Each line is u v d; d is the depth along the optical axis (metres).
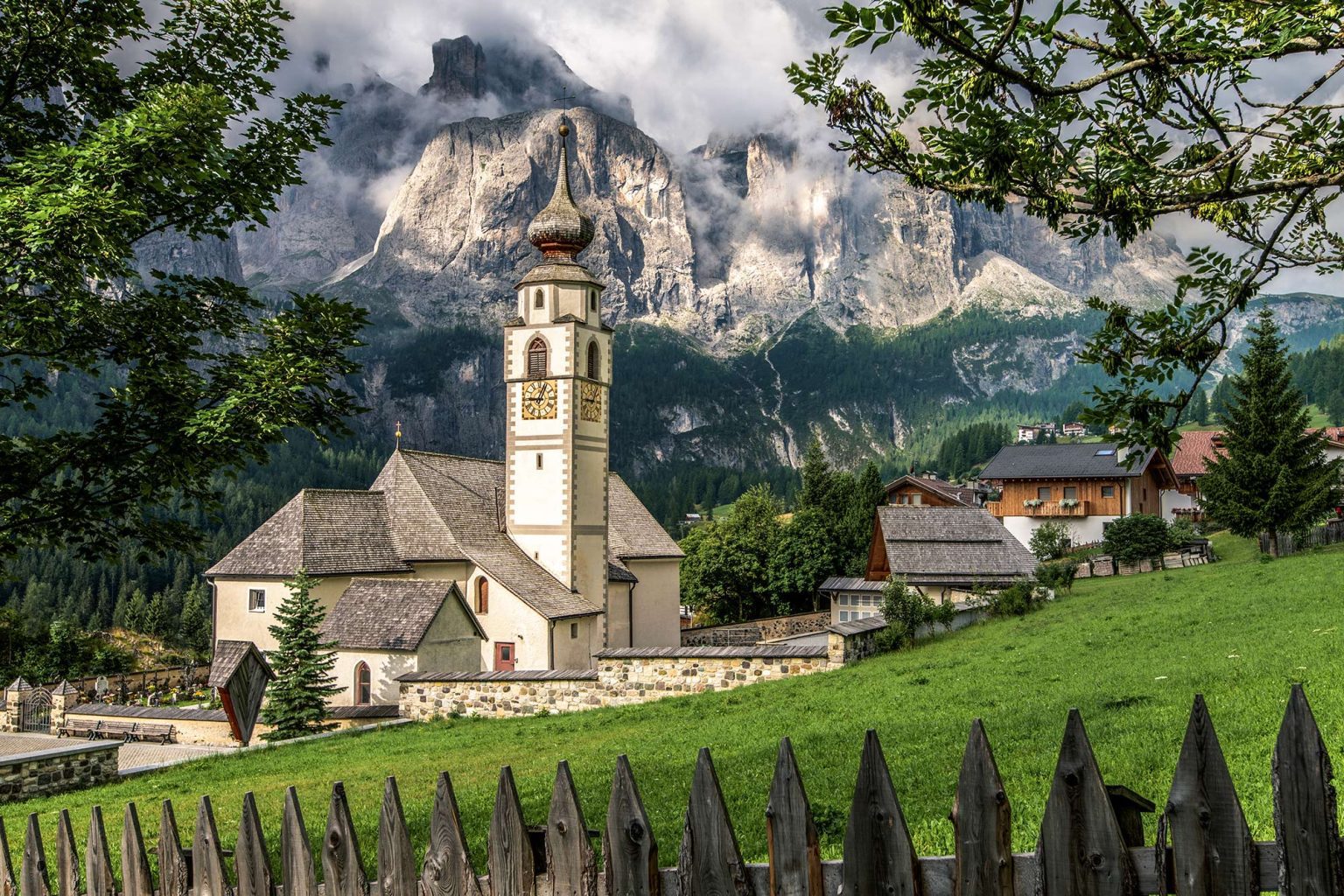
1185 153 8.44
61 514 15.01
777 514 97.38
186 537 16.33
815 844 5.99
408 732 32.97
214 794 22.47
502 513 60.31
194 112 13.27
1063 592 49.12
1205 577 47.12
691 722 26.69
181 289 16.48
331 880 7.04
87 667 79.81
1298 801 5.36
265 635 50.34
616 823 6.30
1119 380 8.93
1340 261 8.35
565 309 58.25
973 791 5.78
